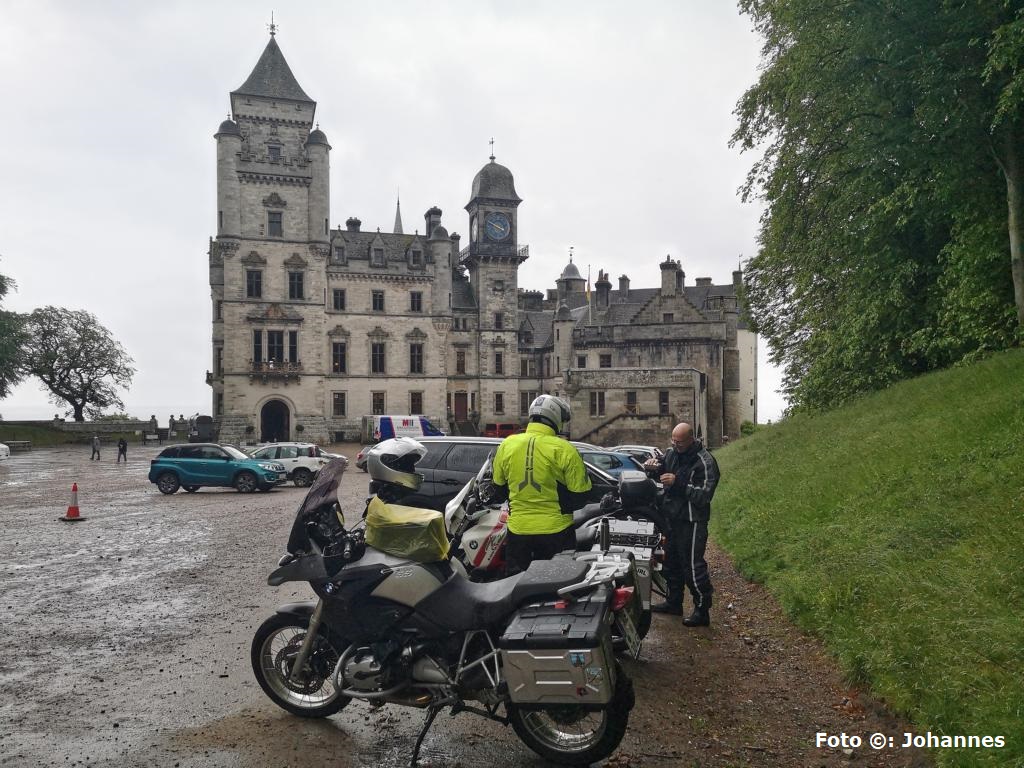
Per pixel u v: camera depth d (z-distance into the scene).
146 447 59.56
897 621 5.42
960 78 14.13
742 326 71.75
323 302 58.06
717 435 57.66
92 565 10.91
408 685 4.37
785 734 4.71
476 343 66.50
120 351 82.25
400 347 62.53
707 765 4.27
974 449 8.50
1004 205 15.53
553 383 63.00
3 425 64.31
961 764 3.80
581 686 3.69
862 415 15.63
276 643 6.45
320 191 57.84
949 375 14.54
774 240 22.19
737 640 6.75
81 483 27.48
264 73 57.84
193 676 5.91
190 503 20.12
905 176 16.86
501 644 3.83
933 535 6.75
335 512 4.80
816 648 6.20
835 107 17.72
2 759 4.36
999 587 5.25
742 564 9.27
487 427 63.84
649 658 6.23
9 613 8.03
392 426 46.16
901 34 14.84
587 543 6.45
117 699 5.39
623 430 46.59
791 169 19.67
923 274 18.58
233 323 55.56
